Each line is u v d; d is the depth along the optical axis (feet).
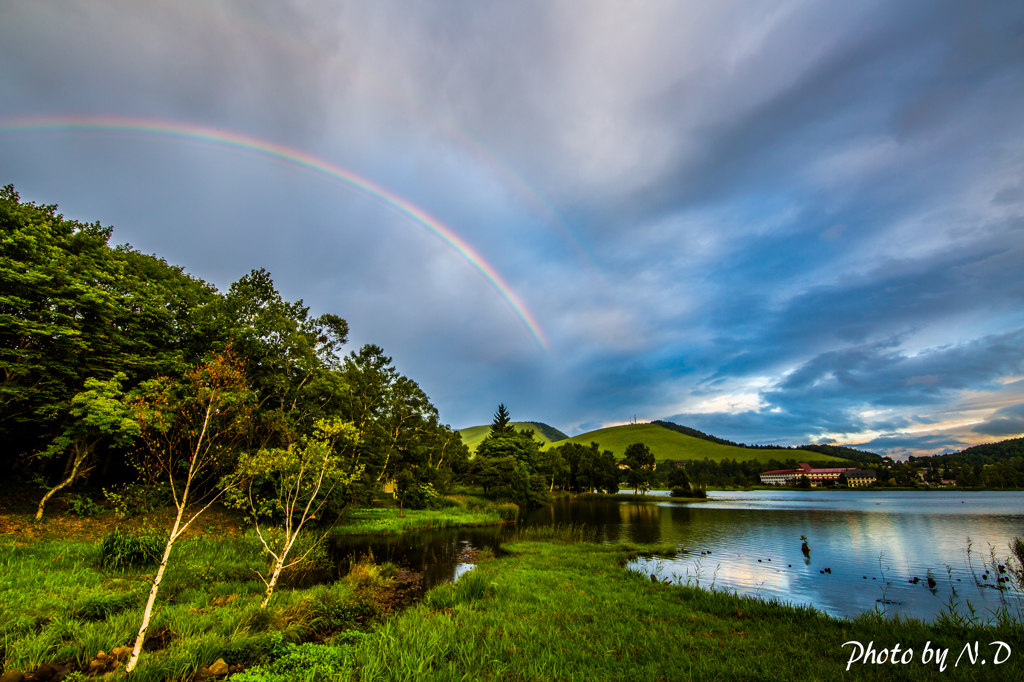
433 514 155.43
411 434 194.29
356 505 129.49
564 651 34.37
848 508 241.76
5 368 75.31
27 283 75.46
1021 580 63.10
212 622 36.88
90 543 61.87
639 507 249.14
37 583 42.78
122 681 24.91
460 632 37.93
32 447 91.76
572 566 75.46
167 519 82.94
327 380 120.26
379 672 28.68
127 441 74.08
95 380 76.69
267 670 27.99
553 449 431.02
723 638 39.19
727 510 226.17
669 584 61.77
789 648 35.94
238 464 41.37
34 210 91.91
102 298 83.20
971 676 30.04
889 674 30.89
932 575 76.48
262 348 111.14
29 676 25.61
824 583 70.28
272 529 60.85
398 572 70.18
